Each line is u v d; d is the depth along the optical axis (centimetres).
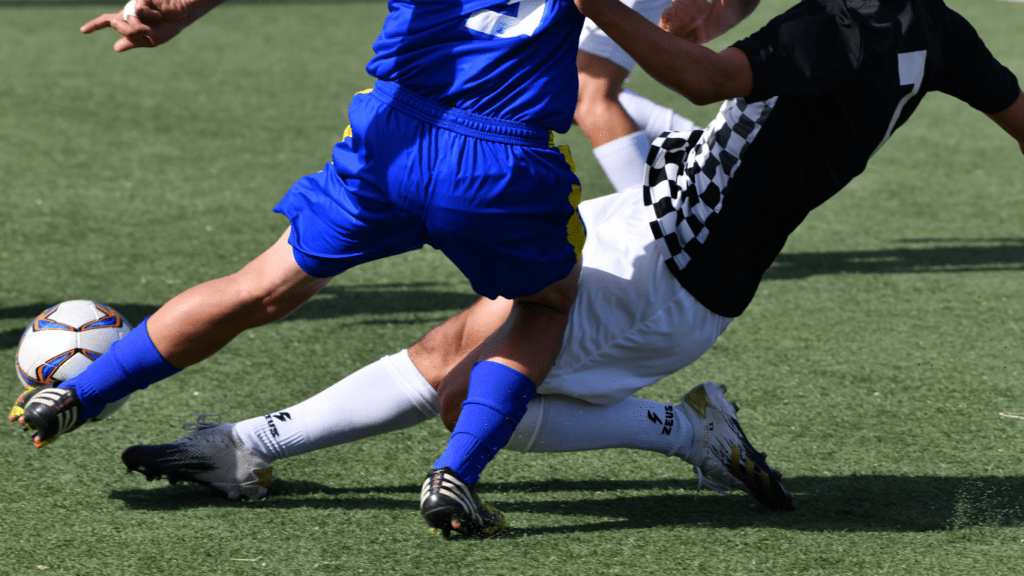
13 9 4078
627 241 841
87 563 773
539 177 728
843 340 1341
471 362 841
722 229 813
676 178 844
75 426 829
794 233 1830
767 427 1084
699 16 823
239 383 1164
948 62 819
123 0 4378
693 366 1251
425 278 1573
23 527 827
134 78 2962
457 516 779
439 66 710
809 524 870
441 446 1016
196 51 3403
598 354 830
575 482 950
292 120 2561
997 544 834
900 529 861
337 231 749
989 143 2489
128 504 875
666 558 804
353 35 3844
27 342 923
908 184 2156
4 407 1067
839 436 1062
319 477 941
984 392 1184
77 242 1653
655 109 1590
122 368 807
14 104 2592
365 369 885
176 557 786
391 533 834
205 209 1853
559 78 731
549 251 757
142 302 1412
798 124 794
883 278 1592
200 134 2391
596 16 691
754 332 1364
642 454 1016
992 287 1559
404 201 723
